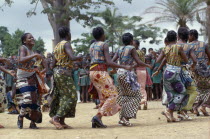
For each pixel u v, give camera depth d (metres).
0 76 8.63
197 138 5.54
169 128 7.07
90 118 10.20
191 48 8.58
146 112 11.34
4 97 8.67
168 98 8.43
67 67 7.59
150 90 17.55
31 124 7.90
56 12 27.55
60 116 7.49
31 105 7.68
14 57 16.67
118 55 8.44
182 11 31.12
